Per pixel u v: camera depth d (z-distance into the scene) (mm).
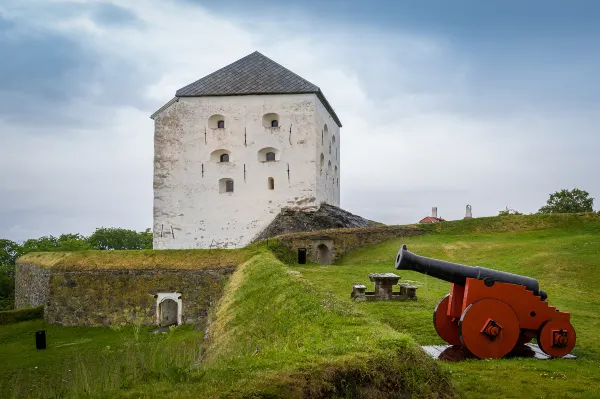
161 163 39562
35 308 29641
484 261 25766
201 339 16109
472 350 8953
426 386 6246
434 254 28266
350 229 32375
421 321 12156
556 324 9156
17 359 20172
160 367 6520
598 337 11328
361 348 6469
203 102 39594
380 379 5953
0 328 27188
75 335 25000
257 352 7445
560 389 7355
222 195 39000
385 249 30531
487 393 7172
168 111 39781
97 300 26828
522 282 9281
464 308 9109
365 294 15633
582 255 23969
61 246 60812
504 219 34625
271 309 11750
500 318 9039
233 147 39125
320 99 40656
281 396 5324
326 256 30375
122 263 27484
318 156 39688
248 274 19797
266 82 40031
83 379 7039
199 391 5383
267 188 38781
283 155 38781
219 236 38750
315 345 6984
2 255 63625
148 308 26078
